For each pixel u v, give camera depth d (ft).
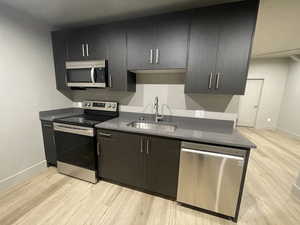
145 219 5.04
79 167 6.87
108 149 6.28
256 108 17.78
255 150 11.19
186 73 5.63
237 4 4.74
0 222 4.82
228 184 4.70
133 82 7.31
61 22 7.18
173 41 5.60
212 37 5.13
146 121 7.11
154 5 5.56
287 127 15.43
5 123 6.10
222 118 6.57
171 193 5.63
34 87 7.08
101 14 6.32
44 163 7.80
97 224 4.82
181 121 7.13
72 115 8.11
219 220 5.05
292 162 9.37
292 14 6.56
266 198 6.14
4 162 6.15
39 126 7.47
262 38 9.91
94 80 6.84
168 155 5.36
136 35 6.06
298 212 5.47
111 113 8.05
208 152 4.74
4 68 5.93
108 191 6.30
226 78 5.20
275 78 16.49
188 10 5.25
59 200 5.76
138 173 5.99
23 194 6.03
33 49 6.91
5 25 5.83
